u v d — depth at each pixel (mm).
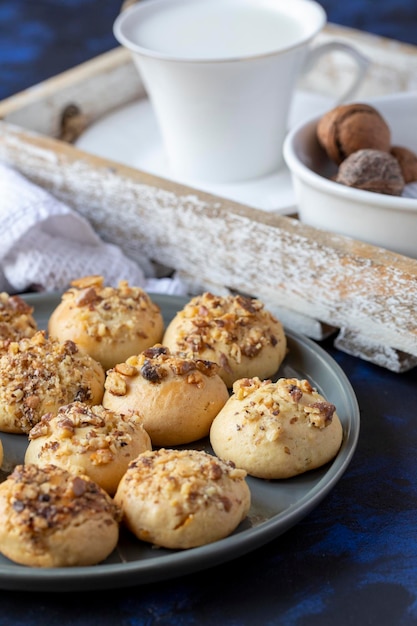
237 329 529
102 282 562
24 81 853
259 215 568
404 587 440
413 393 538
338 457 471
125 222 624
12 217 591
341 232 556
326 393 521
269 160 647
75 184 633
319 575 446
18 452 492
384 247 549
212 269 599
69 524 425
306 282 559
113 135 704
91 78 717
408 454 501
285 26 632
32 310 558
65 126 715
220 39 629
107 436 468
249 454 471
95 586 422
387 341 543
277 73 609
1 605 437
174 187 595
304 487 469
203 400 494
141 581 425
